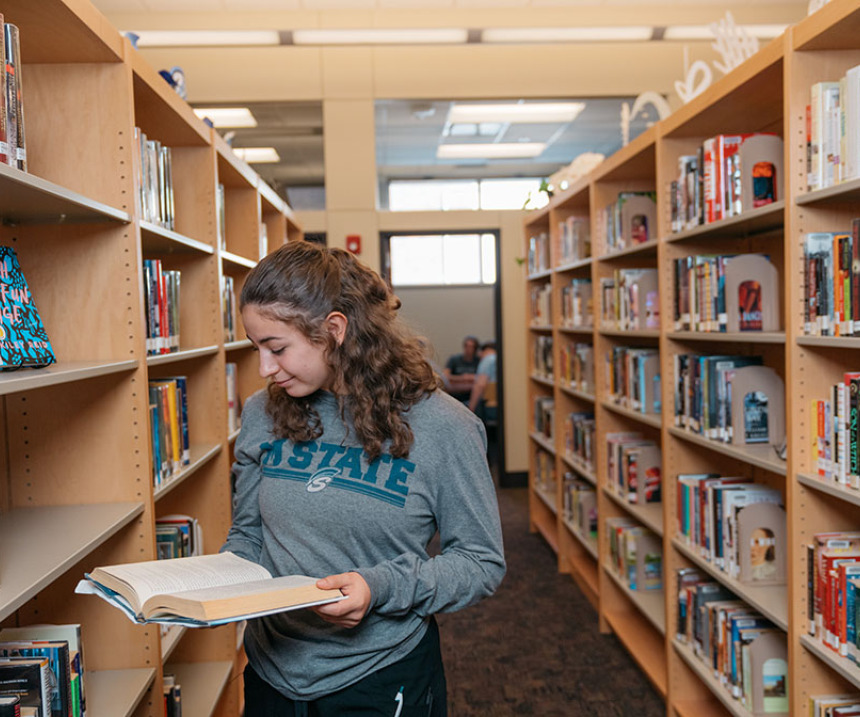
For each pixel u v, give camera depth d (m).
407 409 1.24
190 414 2.60
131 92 1.70
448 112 7.58
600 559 3.64
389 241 6.13
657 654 3.09
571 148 9.23
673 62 6.02
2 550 1.37
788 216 1.78
